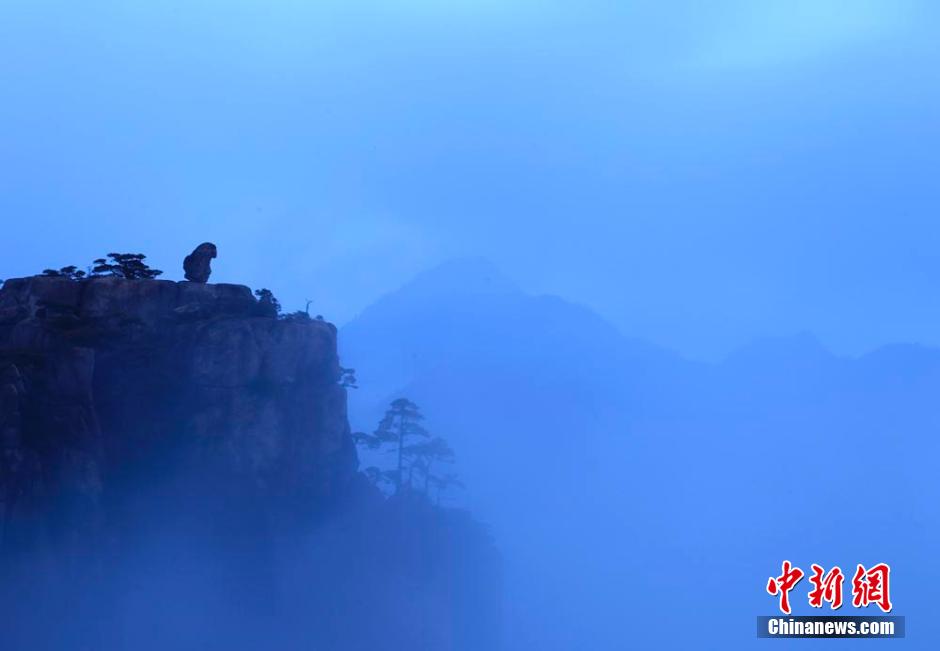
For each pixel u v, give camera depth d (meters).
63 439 84.56
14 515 80.00
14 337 89.38
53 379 85.94
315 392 97.19
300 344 96.19
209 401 92.00
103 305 94.25
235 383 92.44
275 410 93.12
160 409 92.12
